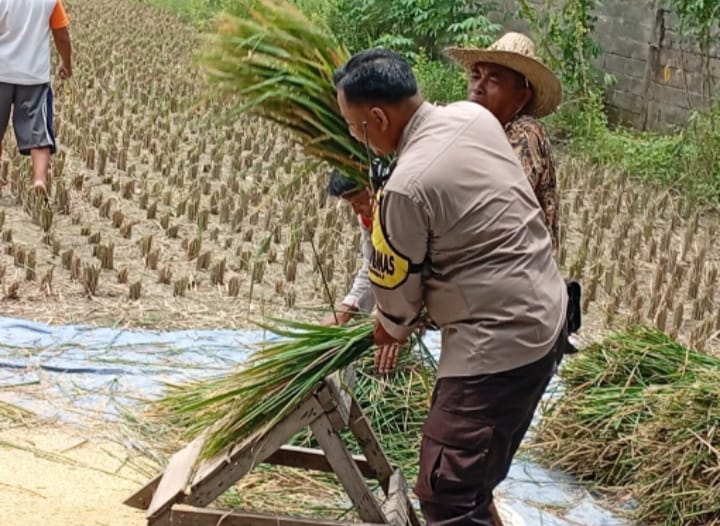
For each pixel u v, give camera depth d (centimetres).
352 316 479
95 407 550
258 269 759
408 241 348
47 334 632
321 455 448
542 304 358
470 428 361
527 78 432
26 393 559
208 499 405
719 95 1226
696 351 590
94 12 1875
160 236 838
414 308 365
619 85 1432
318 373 396
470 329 359
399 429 522
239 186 967
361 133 361
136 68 1423
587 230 909
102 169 976
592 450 525
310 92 393
